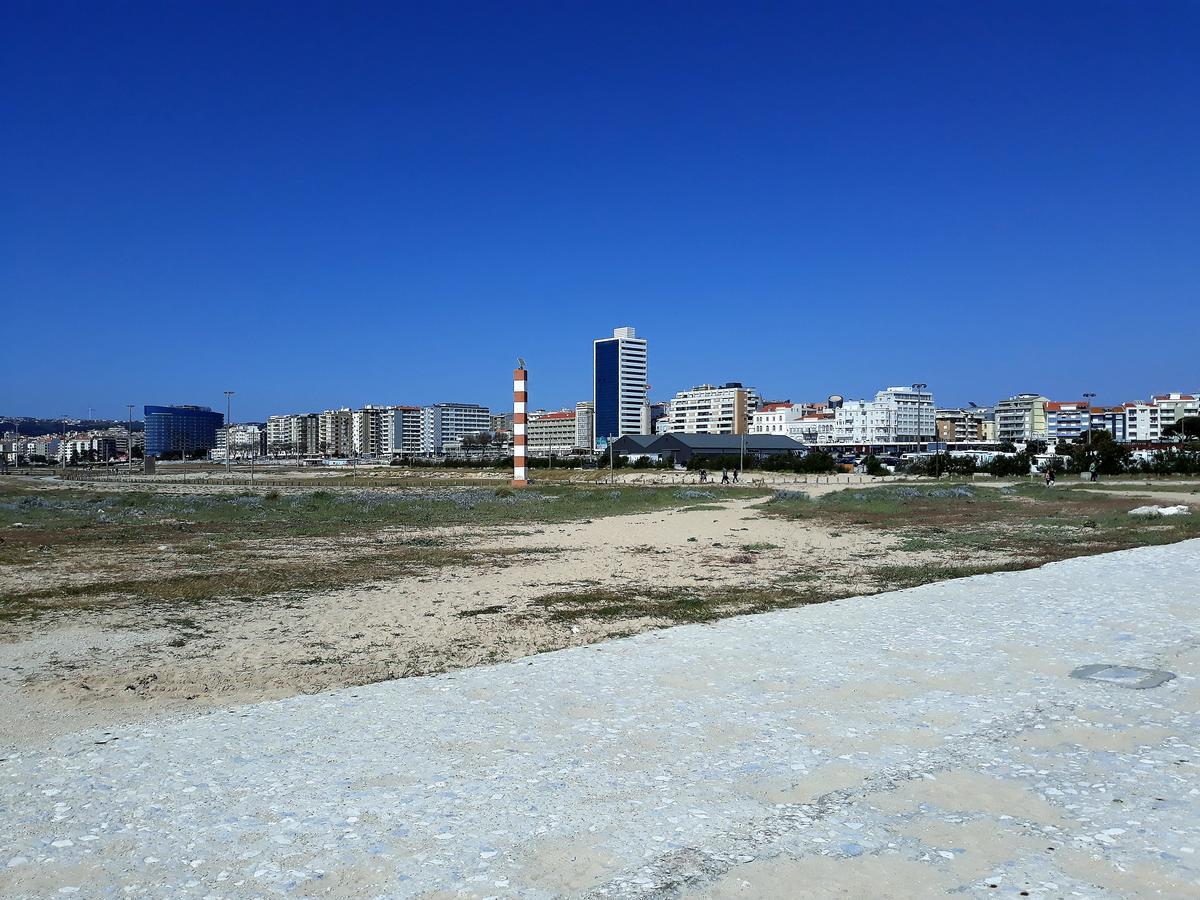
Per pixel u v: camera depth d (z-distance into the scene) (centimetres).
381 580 2662
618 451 17650
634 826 700
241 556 3297
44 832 710
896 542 3641
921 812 721
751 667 1288
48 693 1390
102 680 1473
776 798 757
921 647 1408
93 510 5756
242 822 723
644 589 2450
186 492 8600
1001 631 1527
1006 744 898
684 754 887
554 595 2358
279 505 6231
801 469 12575
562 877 612
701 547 3578
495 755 899
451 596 2352
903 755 867
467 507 6222
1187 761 838
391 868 630
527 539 3984
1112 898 573
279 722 1064
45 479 12850
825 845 659
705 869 621
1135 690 1109
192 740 988
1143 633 1482
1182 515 4328
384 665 1574
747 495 7750
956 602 1867
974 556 3091
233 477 13500
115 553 3369
